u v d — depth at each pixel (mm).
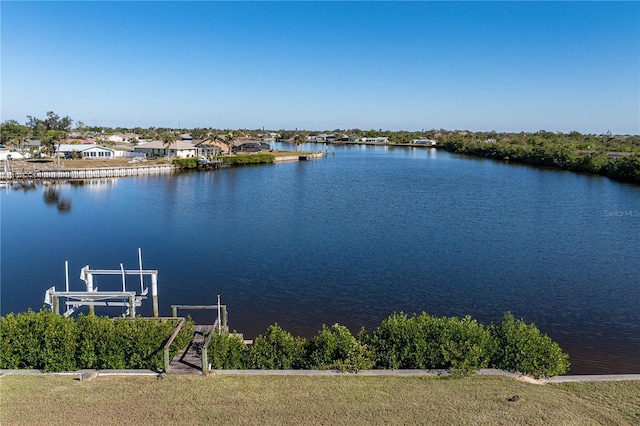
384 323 16016
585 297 26859
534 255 35688
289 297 27078
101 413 11914
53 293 21875
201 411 12008
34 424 11383
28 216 54000
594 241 40000
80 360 14703
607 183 80875
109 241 41656
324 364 15023
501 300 26453
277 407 12234
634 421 11719
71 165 103188
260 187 79438
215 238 42312
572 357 19609
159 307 25859
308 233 43969
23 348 14898
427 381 13922
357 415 11844
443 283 29328
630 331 22328
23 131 179375
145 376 14195
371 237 42031
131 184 84375
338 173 102375
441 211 54938
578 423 11578
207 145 135375
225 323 20609
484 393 13062
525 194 68375
